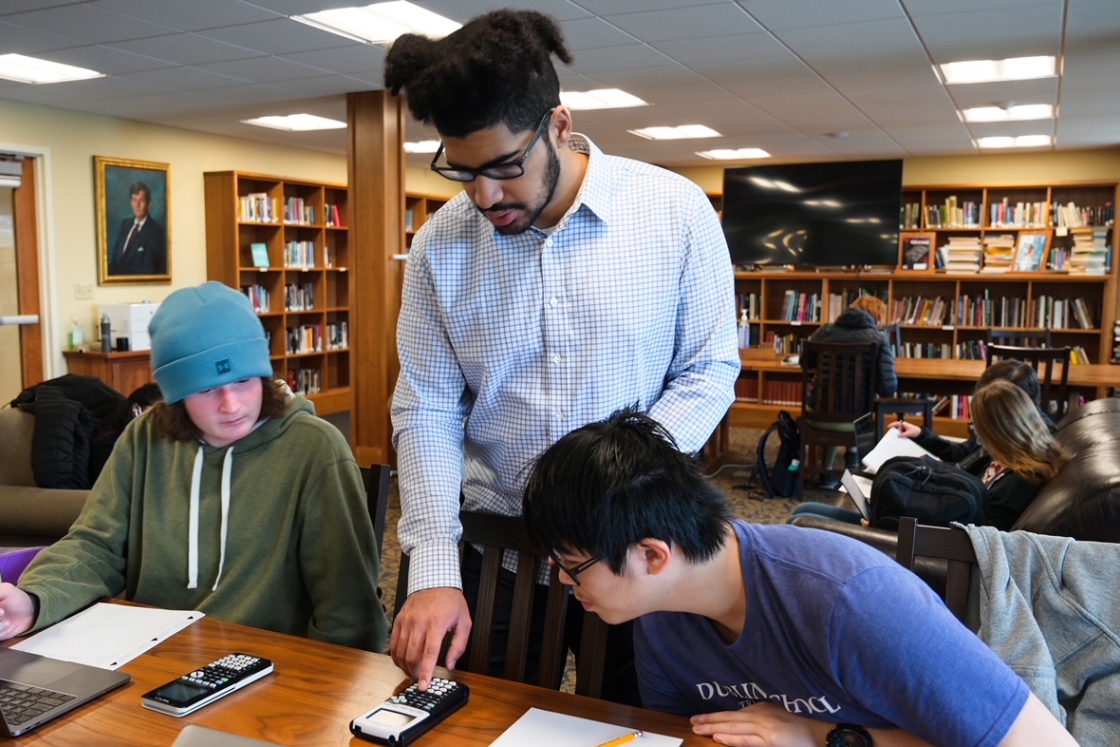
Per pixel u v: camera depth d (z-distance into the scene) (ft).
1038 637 4.43
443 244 4.49
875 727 3.33
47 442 9.13
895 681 2.96
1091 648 4.48
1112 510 6.43
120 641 4.43
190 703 3.65
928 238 28.89
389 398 19.89
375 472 5.46
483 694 3.82
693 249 4.40
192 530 5.33
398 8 13.47
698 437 4.35
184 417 5.37
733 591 3.32
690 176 34.30
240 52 15.76
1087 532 6.52
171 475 5.48
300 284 29.35
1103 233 26.84
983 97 19.26
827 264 26.76
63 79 18.28
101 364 22.09
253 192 27.73
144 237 24.32
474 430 4.75
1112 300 26.76
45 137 21.71
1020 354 17.92
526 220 3.95
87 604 5.00
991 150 28.53
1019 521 7.38
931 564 6.10
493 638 4.94
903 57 15.65
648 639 3.73
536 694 3.82
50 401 9.45
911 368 20.52
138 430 5.63
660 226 4.36
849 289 29.50
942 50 15.12
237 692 3.83
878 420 15.98
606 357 4.34
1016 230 28.43
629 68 16.57
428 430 4.59
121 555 5.48
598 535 3.01
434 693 3.69
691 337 4.55
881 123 22.99
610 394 4.38
